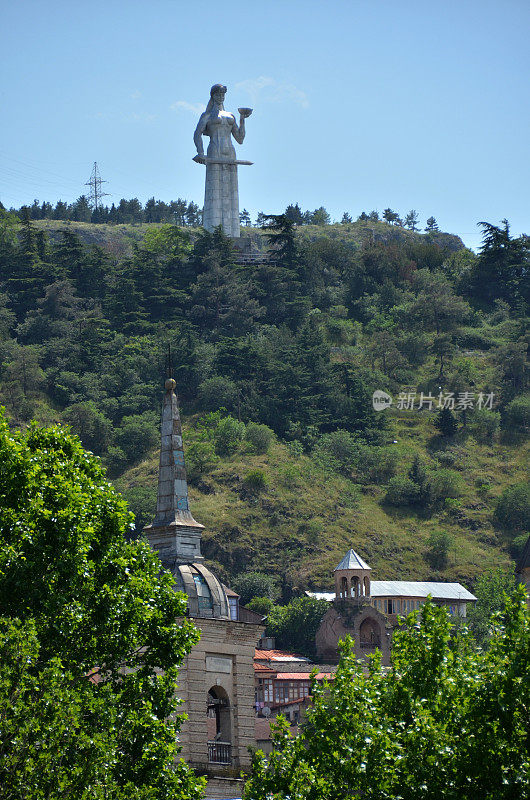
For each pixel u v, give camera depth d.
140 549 116.31
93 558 111.69
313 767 103.94
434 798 97.75
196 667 121.88
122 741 103.38
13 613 103.81
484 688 100.94
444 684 105.38
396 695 106.38
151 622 110.88
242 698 124.62
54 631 104.19
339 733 105.00
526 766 97.44
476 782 97.75
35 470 109.19
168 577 115.69
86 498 111.19
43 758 91.50
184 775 106.06
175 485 130.38
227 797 119.88
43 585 104.19
